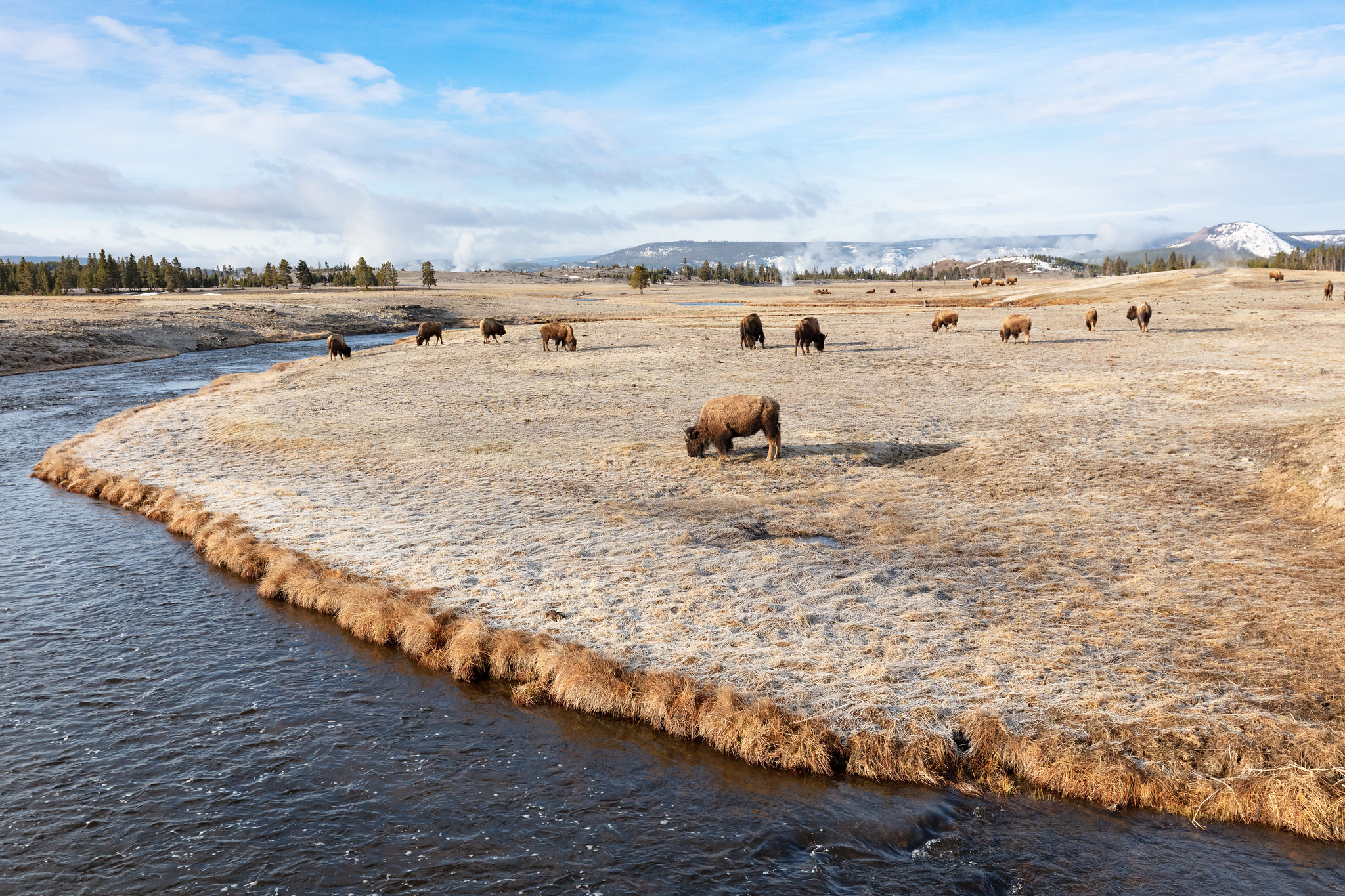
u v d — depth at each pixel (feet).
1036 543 47.70
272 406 101.24
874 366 119.14
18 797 27.43
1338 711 28.91
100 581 48.32
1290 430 68.54
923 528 51.08
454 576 45.11
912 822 26.00
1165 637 35.09
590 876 23.62
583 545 49.21
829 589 41.45
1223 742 27.58
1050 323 179.42
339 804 27.22
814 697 31.60
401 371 130.11
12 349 165.37
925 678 32.53
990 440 73.10
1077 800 26.96
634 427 83.41
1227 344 126.62
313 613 43.86
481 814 26.71
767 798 27.53
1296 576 41.04
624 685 33.32
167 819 26.37
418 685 36.04
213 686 35.63
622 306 377.09
